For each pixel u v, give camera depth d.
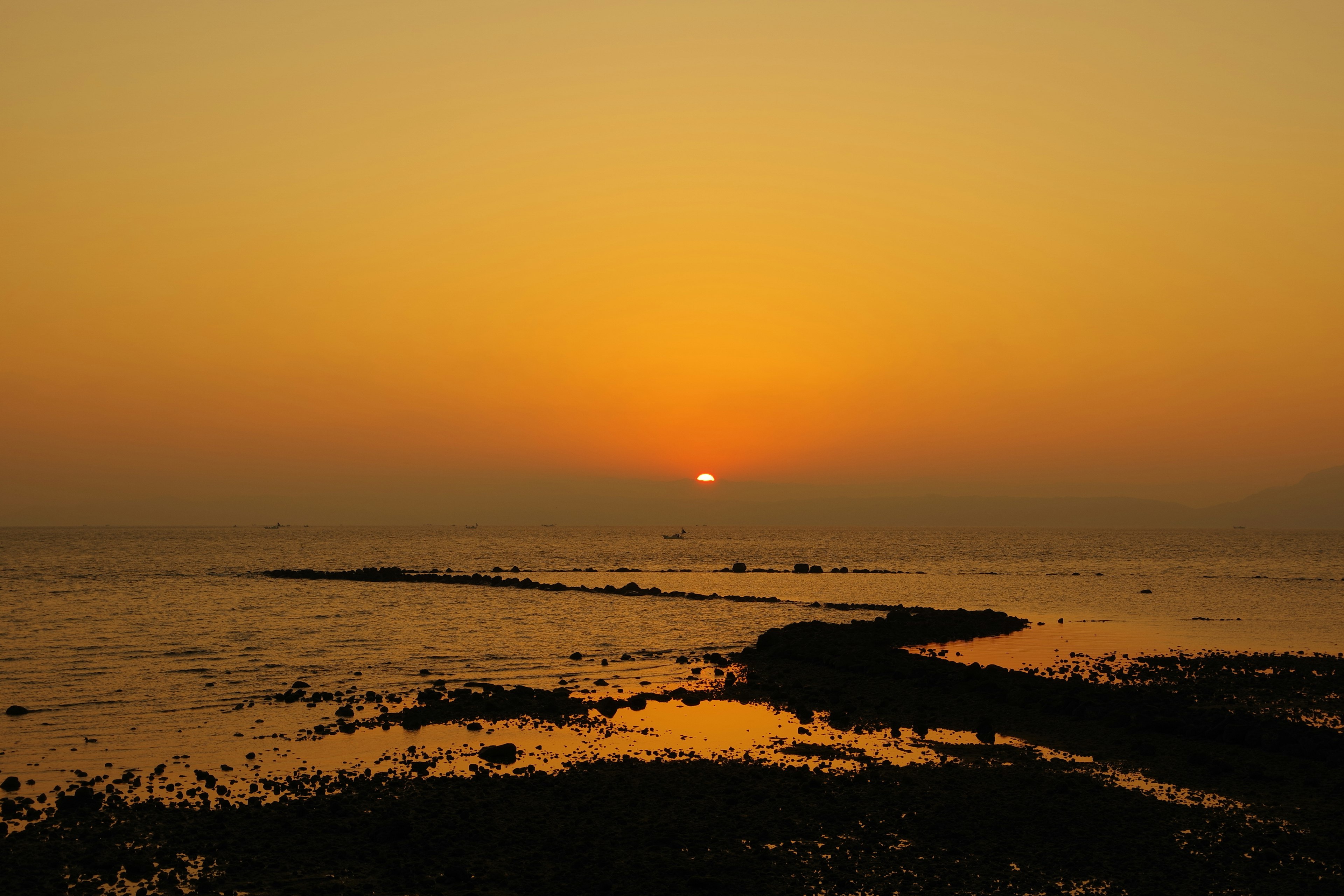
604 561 154.75
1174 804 18.81
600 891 14.34
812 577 108.44
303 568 121.25
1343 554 181.12
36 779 20.44
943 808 18.48
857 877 14.92
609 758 22.58
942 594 82.31
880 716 27.67
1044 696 29.31
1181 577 105.94
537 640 46.91
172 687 32.16
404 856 15.77
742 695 31.09
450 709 27.98
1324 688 32.28
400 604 67.75
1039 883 14.70
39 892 14.12
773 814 18.09
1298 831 17.20
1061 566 138.25
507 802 18.77
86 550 172.88
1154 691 31.19
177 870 15.08
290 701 29.59
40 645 43.03
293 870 15.13
